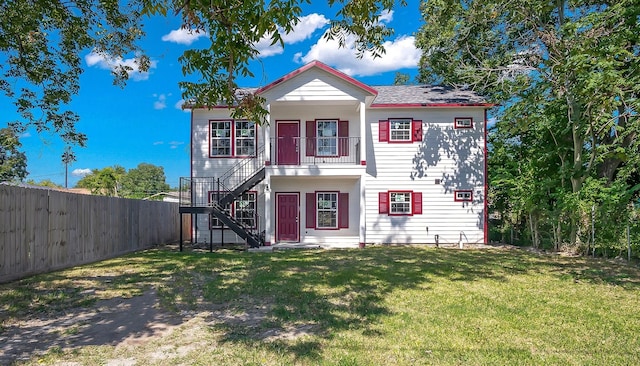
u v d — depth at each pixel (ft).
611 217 43.04
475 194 55.42
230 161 55.72
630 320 19.13
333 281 27.61
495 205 60.49
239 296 23.29
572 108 45.24
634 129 40.19
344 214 56.59
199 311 20.34
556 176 49.16
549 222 48.49
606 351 14.99
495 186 56.70
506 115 51.26
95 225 38.09
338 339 15.98
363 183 51.03
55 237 31.96
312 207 56.65
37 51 37.14
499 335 16.69
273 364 13.56
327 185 56.80
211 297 23.02
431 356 14.25
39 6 31.83
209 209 47.98
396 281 27.91
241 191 50.47
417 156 55.52
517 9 46.50
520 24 52.34
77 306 21.09
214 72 20.43
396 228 55.31
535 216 51.06
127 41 39.06
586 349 15.17
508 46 59.88
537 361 13.93
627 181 51.21
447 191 55.42
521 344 15.66
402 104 54.80
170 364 13.61
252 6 16.39
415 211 55.26
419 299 22.72
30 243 29.04
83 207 36.06
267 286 25.79
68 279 27.89
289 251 46.88
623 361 13.99
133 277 28.94
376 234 55.36
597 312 20.52
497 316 19.48
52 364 13.61
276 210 56.54
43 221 30.48
